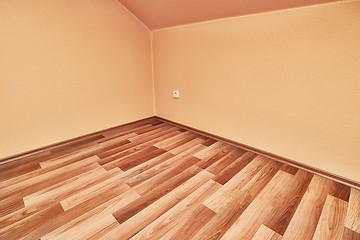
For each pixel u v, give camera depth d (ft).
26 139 6.99
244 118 7.06
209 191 5.21
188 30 7.91
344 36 4.66
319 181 5.47
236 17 6.39
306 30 5.16
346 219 4.29
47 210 4.65
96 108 8.47
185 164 6.44
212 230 4.10
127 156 6.97
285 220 4.30
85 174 5.98
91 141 8.11
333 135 5.26
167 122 10.14
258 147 6.93
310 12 5.00
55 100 7.36
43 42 6.73
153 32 9.41
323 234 3.97
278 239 3.88
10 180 5.71
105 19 7.95
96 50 7.96
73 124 7.97
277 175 5.77
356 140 4.95
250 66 6.46
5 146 6.63
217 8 6.32
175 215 4.48
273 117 6.31
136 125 9.78
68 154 7.11
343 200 4.81
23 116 6.81
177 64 8.78
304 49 5.28
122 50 8.71
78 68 7.65
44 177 5.85
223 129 7.83
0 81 6.21
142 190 5.29
